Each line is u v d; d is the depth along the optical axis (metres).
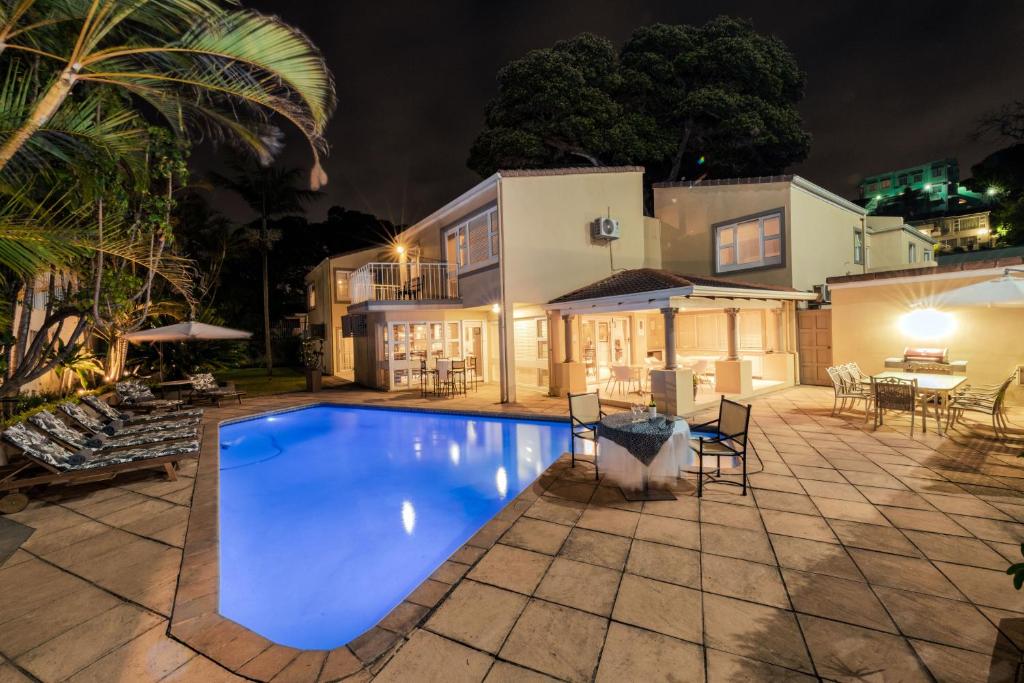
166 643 2.88
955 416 7.71
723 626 2.88
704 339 14.71
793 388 12.30
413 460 8.27
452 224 15.12
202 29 3.06
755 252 13.42
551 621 2.98
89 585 3.58
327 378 20.27
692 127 21.12
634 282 10.71
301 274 33.31
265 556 4.84
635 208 13.59
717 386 11.08
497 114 20.06
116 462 5.66
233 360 18.38
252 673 2.60
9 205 4.41
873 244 17.88
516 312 14.41
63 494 5.66
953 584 3.23
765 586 3.29
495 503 6.21
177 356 16.17
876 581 3.30
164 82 3.63
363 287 16.47
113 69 3.44
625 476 5.18
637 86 20.19
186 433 7.15
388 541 5.17
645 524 4.39
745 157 21.64
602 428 5.43
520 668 2.58
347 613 3.86
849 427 7.91
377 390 15.38
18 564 3.93
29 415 6.96
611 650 2.70
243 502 6.43
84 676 2.60
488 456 8.34
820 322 12.50
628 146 19.81
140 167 5.88
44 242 4.27
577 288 12.66
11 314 6.60
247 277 29.28
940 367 9.59
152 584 3.59
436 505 6.20
